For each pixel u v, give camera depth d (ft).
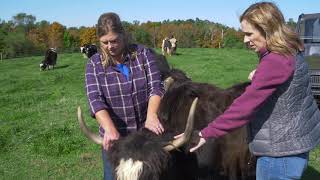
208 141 15.65
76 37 261.85
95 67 14.39
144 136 13.08
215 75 65.67
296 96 10.85
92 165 25.86
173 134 14.28
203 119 16.10
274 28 10.71
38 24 281.33
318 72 35.60
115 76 14.33
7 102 48.70
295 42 10.77
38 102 48.19
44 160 27.02
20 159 27.35
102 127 14.29
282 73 10.59
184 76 19.24
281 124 10.96
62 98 49.70
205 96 17.20
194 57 101.71
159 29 249.55
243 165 16.93
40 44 247.09
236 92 17.88
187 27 248.93
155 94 14.26
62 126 34.22
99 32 13.56
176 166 13.74
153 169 12.21
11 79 74.49
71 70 85.10
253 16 10.89
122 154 12.43
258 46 11.19
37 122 36.73
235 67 76.74
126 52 14.28
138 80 14.40
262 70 10.73
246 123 11.21
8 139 31.27
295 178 11.21
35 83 67.77
